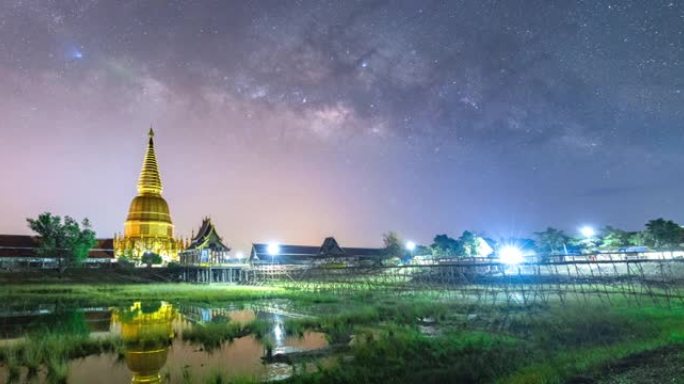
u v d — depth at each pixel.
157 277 85.00
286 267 77.56
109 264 90.69
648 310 29.48
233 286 69.75
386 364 19.31
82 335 25.28
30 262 94.00
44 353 21.61
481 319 29.44
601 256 61.53
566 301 36.16
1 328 31.05
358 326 28.80
